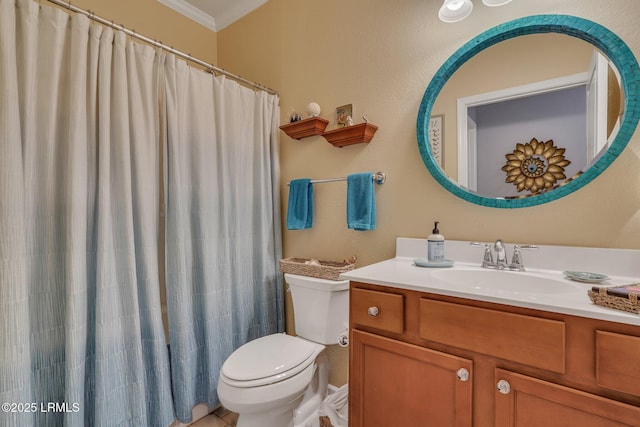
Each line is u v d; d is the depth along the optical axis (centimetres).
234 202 173
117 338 125
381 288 102
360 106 164
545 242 114
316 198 183
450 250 132
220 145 165
